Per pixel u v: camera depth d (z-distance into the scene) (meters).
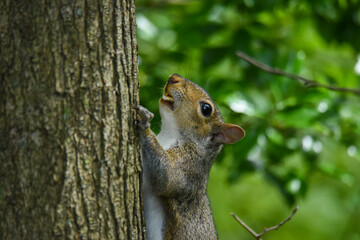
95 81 7.07
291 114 12.78
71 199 6.79
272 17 16.34
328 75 15.27
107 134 7.12
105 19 7.19
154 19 17.55
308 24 16.12
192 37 14.83
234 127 10.33
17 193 6.74
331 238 20.69
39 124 6.77
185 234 9.61
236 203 21.38
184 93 10.20
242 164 13.71
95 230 6.92
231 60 14.56
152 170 8.85
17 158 6.77
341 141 13.91
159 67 15.02
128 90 7.46
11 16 6.91
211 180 21.12
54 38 6.87
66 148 6.81
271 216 21.20
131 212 7.39
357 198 18.62
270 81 13.91
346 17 15.10
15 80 6.83
